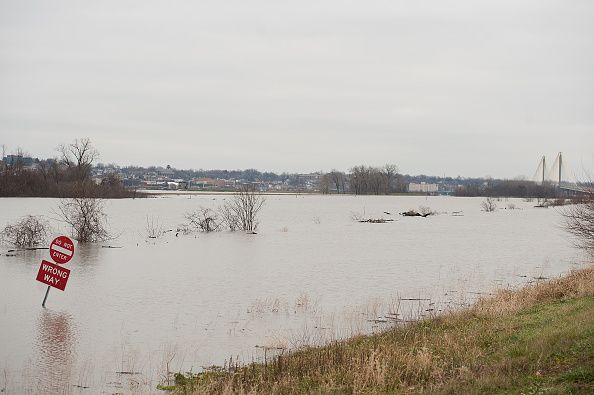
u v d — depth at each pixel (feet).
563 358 38.60
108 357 52.60
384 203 538.06
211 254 130.72
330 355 46.16
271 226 227.81
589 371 33.96
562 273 105.60
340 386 38.06
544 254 140.15
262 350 55.01
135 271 102.94
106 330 62.08
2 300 75.56
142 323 65.41
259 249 142.51
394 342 50.88
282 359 46.73
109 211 304.91
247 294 83.92
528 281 97.55
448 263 121.90
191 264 114.01
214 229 192.95
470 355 43.80
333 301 79.25
